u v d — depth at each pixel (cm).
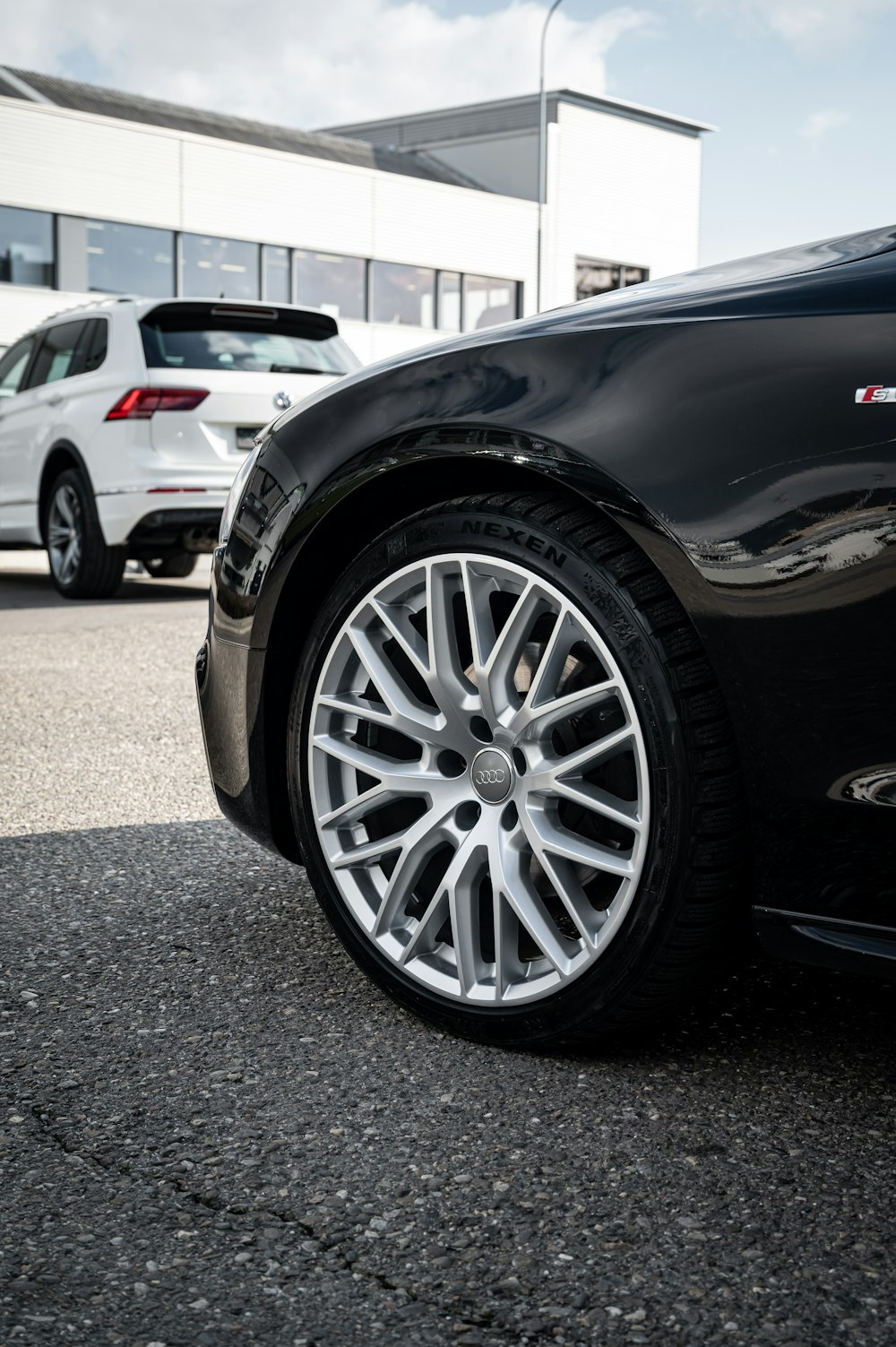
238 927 244
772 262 190
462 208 2955
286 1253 139
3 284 2302
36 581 984
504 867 185
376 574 198
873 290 162
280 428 214
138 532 769
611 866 176
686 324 174
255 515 212
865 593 154
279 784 219
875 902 159
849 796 158
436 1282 134
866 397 156
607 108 3350
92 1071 183
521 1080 180
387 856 207
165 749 406
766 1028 196
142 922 246
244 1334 126
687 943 173
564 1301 130
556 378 180
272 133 3195
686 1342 124
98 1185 153
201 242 2559
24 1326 127
